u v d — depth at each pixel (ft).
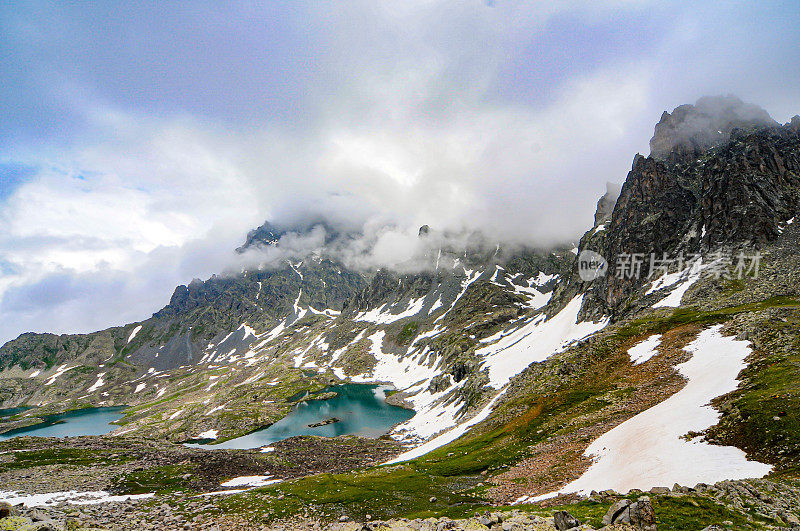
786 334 202.39
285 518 154.30
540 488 150.30
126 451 350.02
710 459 118.42
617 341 308.60
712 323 272.10
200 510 169.58
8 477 273.75
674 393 197.36
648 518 71.00
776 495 84.17
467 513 133.90
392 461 289.53
